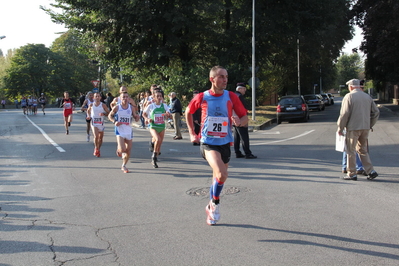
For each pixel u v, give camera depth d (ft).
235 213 19.10
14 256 14.34
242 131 35.91
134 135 61.36
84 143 49.67
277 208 19.85
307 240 15.44
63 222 18.20
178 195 22.88
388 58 98.48
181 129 67.51
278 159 35.17
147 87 98.07
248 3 95.86
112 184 26.12
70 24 88.02
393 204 20.30
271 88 135.03
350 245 14.88
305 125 74.59
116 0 83.41
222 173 16.70
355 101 25.35
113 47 92.12
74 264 13.62
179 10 84.12
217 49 102.47
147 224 17.74
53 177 28.63
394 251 14.28
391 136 49.57
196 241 15.55
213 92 17.43
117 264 13.57
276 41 104.06
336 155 36.76
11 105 239.71
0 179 28.07
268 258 13.82
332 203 20.65
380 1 92.48
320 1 96.78
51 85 245.45
